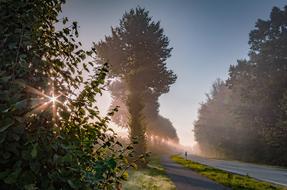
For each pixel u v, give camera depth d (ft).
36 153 6.47
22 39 7.84
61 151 7.61
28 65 7.91
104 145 9.75
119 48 134.92
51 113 7.82
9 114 6.81
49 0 8.92
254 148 204.95
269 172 99.14
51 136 7.41
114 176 9.29
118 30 138.62
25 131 7.32
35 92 7.87
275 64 182.09
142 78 80.94
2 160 6.70
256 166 135.33
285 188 56.13
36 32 8.23
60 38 9.19
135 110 75.05
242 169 109.70
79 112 9.28
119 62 133.18
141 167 72.08
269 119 180.65
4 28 7.94
